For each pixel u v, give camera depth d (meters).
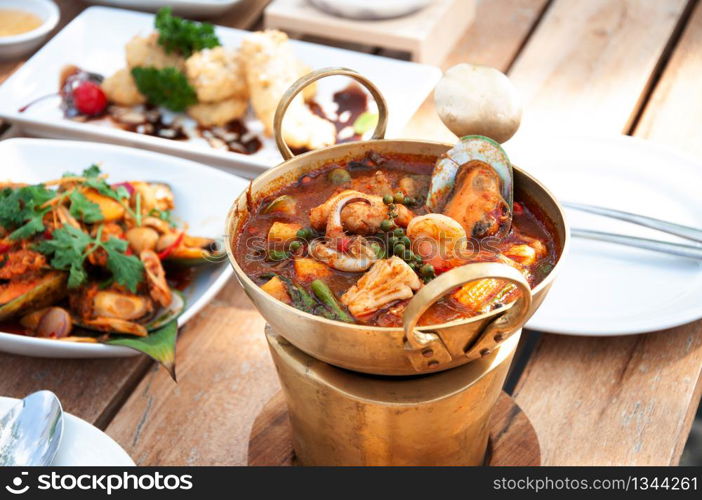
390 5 1.38
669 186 1.13
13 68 1.45
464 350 0.77
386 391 0.81
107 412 0.98
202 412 0.96
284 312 0.77
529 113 1.28
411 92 1.32
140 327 0.99
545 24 1.44
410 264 0.79
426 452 0.84
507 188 0.83
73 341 0.99
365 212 0.82
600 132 1.19
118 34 1.46
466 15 1.45
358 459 0.85
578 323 0.98
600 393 0.96
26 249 1.04
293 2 1.47
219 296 1.07
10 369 0.99
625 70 1.35
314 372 0.82
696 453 1.40
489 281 0.79
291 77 1.30
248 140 1.29
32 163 1.20
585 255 1.06
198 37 1.35
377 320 0.78
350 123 1.29
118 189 1.11
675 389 0.96
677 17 1.45
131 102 1.34
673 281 1.03
